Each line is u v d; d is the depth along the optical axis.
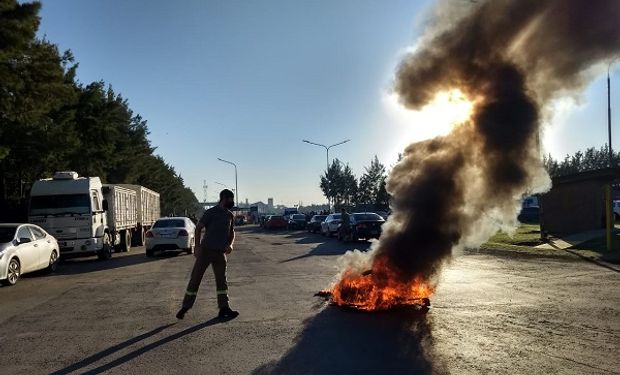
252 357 6.68
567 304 9.63
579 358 6.39
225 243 9.13
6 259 14.23
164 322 8.80
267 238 36.59
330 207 81.31
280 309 9.66
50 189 21.12
